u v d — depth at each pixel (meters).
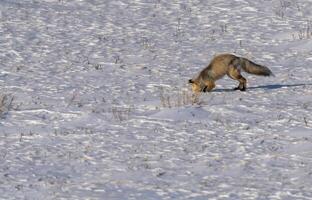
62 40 39.75
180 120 23.36
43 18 44.53
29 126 22.86
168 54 36.91
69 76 32.00
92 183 16.78
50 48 37.84
